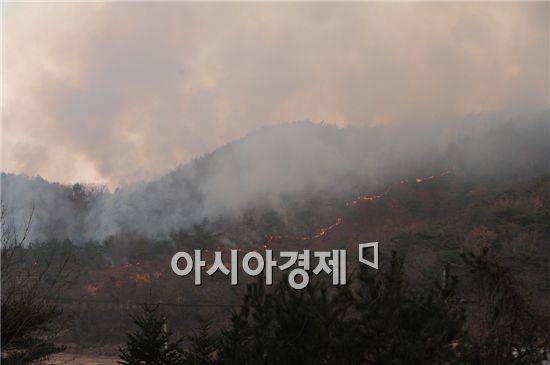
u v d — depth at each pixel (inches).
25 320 610.9
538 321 483.2
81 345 1792.6
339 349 450.0
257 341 505.7
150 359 848.3
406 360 418.6
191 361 815.1
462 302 497.0
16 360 661.9
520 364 468.1
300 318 482.0
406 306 451.2
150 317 897.5
